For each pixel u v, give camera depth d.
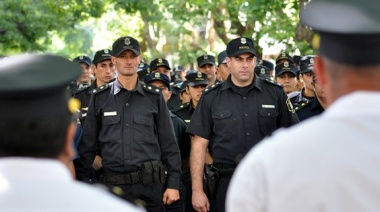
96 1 20.98
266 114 7.63
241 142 7.60
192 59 31.36
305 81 8.77
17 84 2.26
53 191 2.20
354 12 2.64
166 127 7.90
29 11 24.17
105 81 9.65
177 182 7.86
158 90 7.93
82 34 34.09
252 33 21.66
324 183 2.58
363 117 2.64
